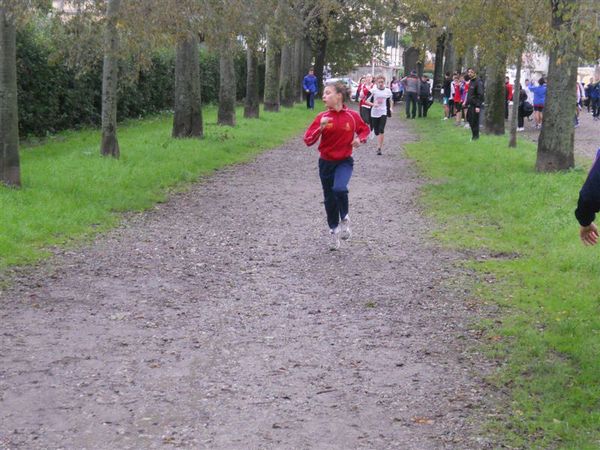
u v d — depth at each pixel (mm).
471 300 8383
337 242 10750
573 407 5645
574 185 14984
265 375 6254
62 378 6113
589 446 5000
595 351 6684
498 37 20047
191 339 7082
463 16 19703
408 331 7383
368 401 5770
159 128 30078
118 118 33125
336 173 10609
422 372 6344
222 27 19719
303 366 6465
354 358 6664
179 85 23594
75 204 12695
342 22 60844
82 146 22109
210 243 11023
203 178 17375
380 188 16359
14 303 8000
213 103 49500
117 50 17172
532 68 26766
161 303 8164
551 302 8219
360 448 5016
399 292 8688
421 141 27297
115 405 5629
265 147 24547
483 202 14070
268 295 8539
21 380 6055
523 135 29422
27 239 10523
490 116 27922
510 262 9969
